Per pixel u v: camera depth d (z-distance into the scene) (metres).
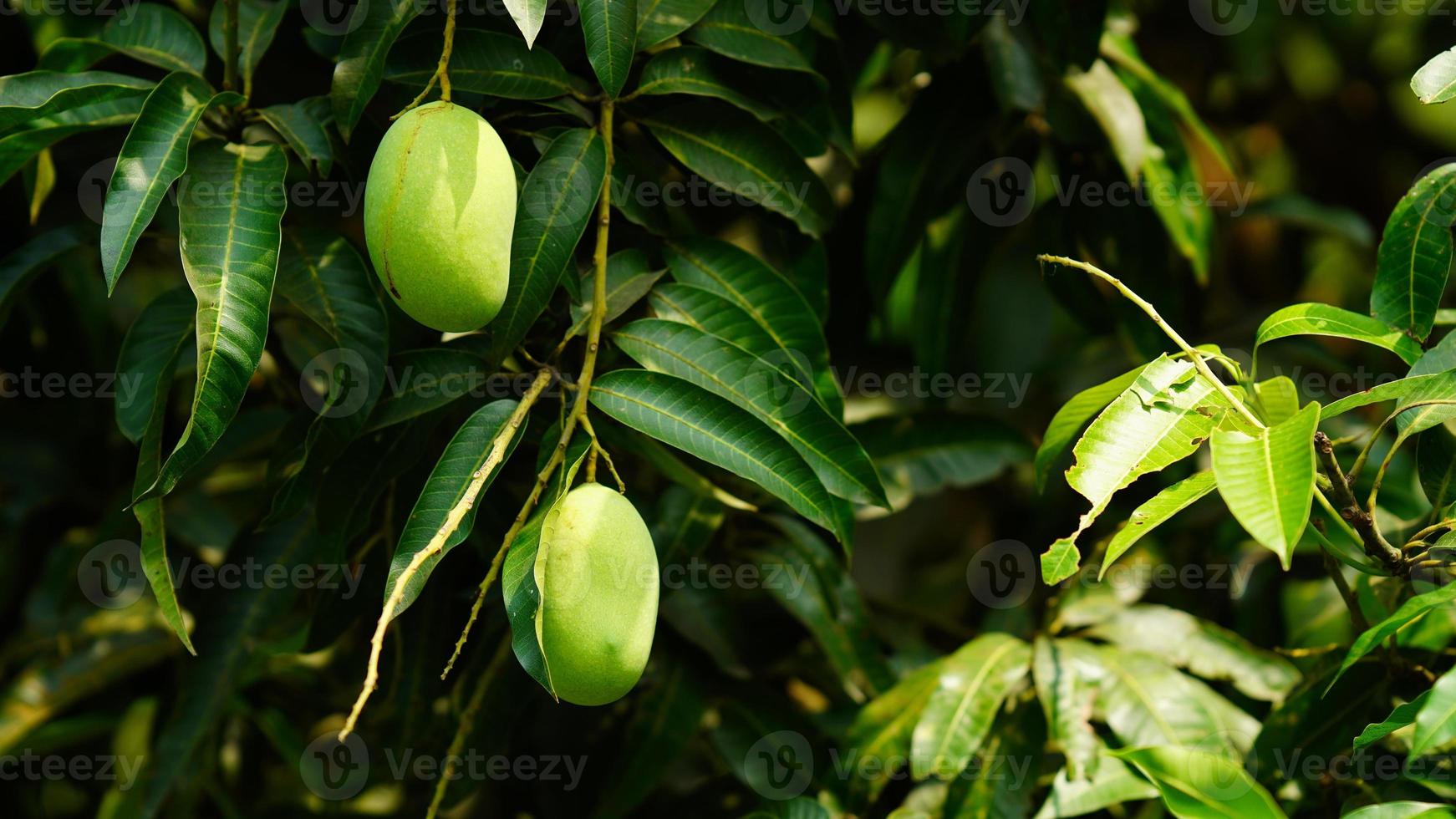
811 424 2.35
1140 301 2.28
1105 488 2.24
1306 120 3.76
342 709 2.71
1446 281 2.37
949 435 2.70
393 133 2.25
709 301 2.41
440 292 2.24
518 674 2.52
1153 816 2.53
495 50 2.38
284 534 2.56
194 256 2.29
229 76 2.39
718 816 2.61
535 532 2.24
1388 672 2.44
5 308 2.48
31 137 2.37
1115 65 2.71
